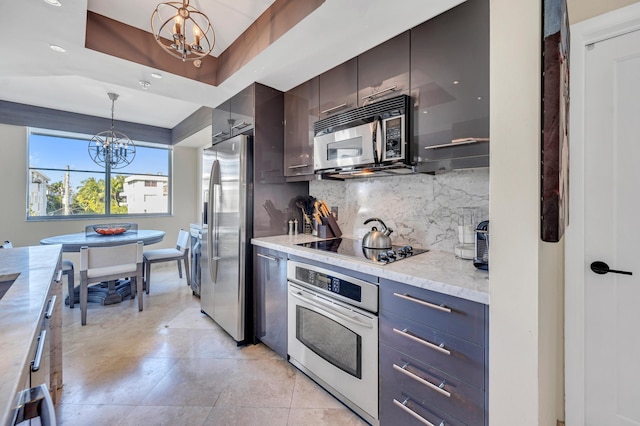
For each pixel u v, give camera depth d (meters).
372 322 1.43
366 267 1.44
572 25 1.30
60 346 1.71
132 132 4.53
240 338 2.31
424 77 1.52
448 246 1.79
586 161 1.30
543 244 0.94
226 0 1.69
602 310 1.29
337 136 1.89
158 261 3.72
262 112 2.37
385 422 1.39
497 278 0.99
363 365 1.48
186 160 5.34
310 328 1.82
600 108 1.26
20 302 0.92
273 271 2.14
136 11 1.83
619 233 1.24
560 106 0.86
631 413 1.24
